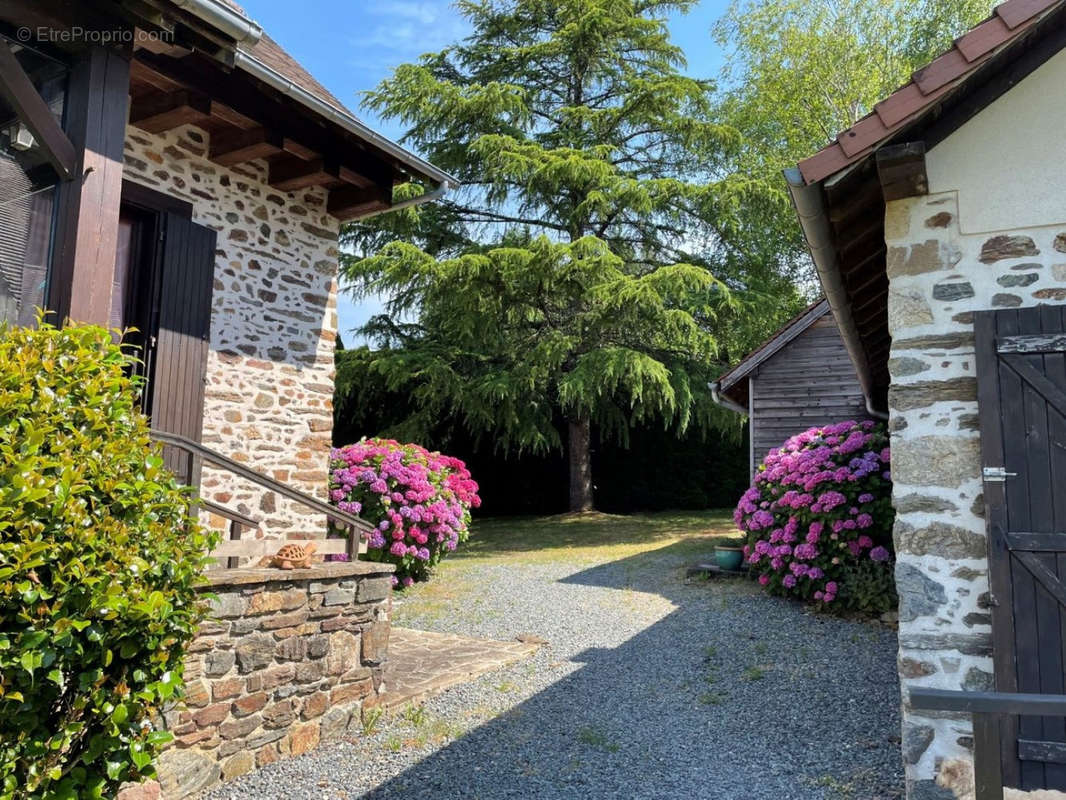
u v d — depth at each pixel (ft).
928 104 10.32
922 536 10.87
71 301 9.46
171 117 15.93
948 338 11.02
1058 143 10.80
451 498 29.96
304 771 12.44
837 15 54.08
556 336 44.98
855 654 18.51
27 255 9.60
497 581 29.73
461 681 17.21
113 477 7.54
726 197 45.80
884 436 23.30
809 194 10.75
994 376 10.55
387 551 27.27
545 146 50.24
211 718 11.78
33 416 7.16
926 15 52.06
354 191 20.81
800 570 23.04
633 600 25.73
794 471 24.47
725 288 45.60
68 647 6.81
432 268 41.47
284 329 19.89
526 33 52.65
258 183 19.40
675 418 59.16
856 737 13.57
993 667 10.23
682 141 49.19
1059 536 9.98
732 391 40.91
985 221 11.00
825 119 55.01
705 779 12.03
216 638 11.96
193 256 17.20
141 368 16.21
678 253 52.11
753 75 56.75
